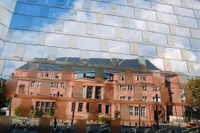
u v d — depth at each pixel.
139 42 20.77
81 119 14.93
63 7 20.92
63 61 17.55
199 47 22.55
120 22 21.64
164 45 21.39
